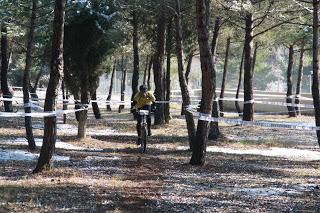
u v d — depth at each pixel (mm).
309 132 26828
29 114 11852
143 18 25203
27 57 15344
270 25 29625
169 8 17578
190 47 28875
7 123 24734
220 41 33188
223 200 9305
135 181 10898
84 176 11242
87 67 19312
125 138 20766
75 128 24469
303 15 22141
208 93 13484
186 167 13273
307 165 14766
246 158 16000
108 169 12375
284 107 44750
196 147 13695
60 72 11445
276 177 12211
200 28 13211
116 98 56188
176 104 48812
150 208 8445
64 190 9594
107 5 19000
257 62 42031
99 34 18891
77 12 18078
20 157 14172
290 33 30688
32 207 8133
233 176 12133
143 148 16453
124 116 34844
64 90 27641
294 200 9523
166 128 25359
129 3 19250
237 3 19234
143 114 16781
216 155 16422
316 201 9484
